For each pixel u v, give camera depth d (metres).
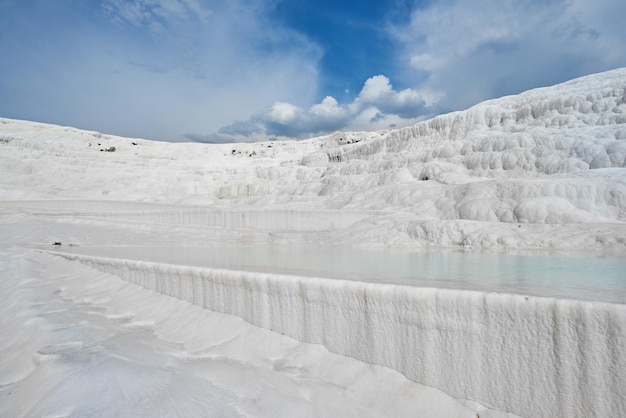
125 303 5.00
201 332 3.98
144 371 2.93
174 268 4.83
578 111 18.17
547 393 2.51
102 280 5.86
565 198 11.23
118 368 2.92
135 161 34.69
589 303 2.41
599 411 2.34
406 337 3.04
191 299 4.59
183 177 32.25
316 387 2.99
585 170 13.25
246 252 7.38
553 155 15.93
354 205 16.42
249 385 2.90
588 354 2.39
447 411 2.73
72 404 2.41
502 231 9.86
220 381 2.93
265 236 11.30
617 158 13.70
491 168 17.59
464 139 20.98
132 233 11.59
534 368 2.56
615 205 10.62
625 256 6.93
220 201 25.05
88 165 30.88
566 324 2.47
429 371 2.92
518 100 21.75
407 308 3.04
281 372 3.19
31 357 3.33
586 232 8.98
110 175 29.97
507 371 2.65
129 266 5.56
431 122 23.86
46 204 19.12
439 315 2.91
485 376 2.72
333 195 19.56
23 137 36.84
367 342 3.21
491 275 4.27
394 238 10.63
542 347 2.54
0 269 6.72
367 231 11.24
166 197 27.28
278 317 3.73
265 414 2.54
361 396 2.94
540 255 7.18
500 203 11.96
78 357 3.14
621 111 16.48
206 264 5.03
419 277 4.05
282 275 3.78
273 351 3.55
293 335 3.63
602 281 3.82
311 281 3.54
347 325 3.33
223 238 11.11
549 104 19.23
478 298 2.78
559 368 2.48
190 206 18.91
